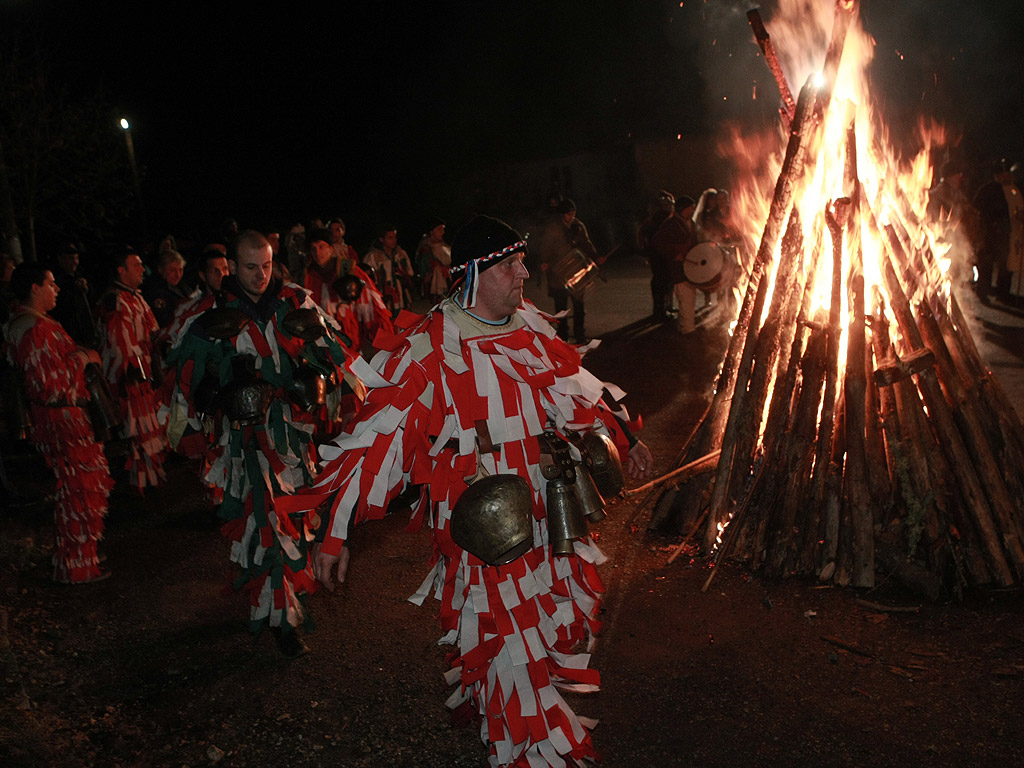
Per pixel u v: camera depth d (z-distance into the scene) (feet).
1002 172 40.14
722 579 13.91
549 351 8.84
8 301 24.30
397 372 8.24
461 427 8.20
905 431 13.42
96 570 15.57
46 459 15.30
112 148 72.90
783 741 9.99
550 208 38.73
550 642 8.71
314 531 12.55
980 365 14.02
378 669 12.14
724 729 10.28
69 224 73.61
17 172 66.49
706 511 15.26
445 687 11.59
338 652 12.67
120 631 13.62
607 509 17.15
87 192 71.82
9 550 16.61
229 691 11.75
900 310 13.62
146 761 10.21
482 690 8.66
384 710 11.13
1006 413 13.83
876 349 13.82
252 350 11.92
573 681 9.06
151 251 34.53
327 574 8.22
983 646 11.57
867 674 11.19
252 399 11.51
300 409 11.97
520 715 8.29
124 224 92.63
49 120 68.18
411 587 14.69
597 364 32.71
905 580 13.07
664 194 41.65
